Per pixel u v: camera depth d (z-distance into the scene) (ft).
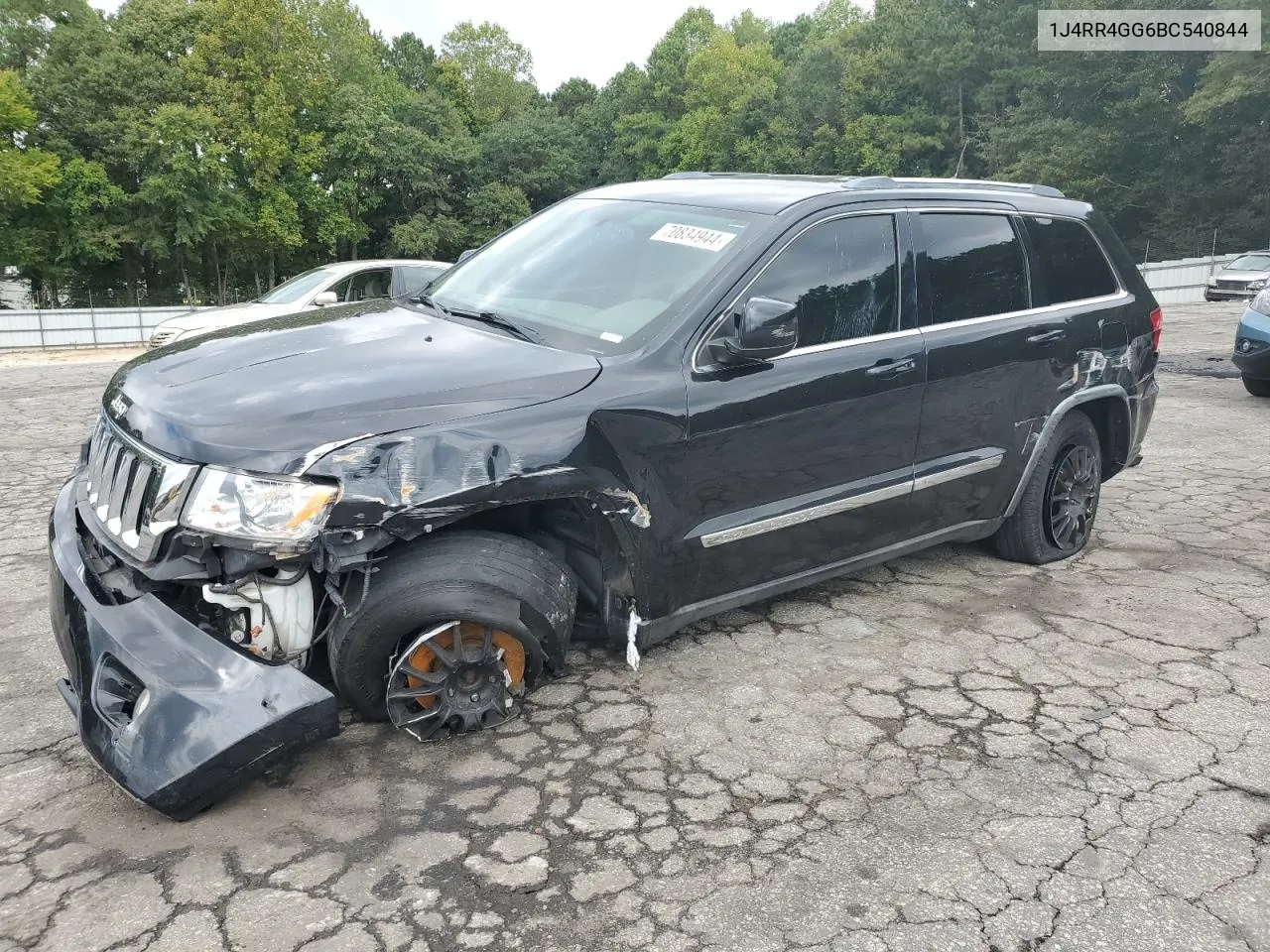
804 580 12.28
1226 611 13.84
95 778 9.29
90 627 8.52
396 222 167.32
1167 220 133.80
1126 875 8.11
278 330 11.41
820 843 8.48
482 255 14.15
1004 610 13.80
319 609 9.44
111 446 9.58
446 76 219.82
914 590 14.52
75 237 119.65
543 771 9.52
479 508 9.02
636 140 207.00
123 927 7.29
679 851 8.34
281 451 8.42
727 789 9.29
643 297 11.17
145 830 8.48
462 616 9.27
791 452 11.35
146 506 8.68
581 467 9.56
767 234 11.34
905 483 12.71
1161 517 18.44
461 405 9.21
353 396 9.06
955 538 14.32
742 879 7.99
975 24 161.68
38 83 117.19
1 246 115.24
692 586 11.01
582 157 207.00
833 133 177.78
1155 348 16.38
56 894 7.63
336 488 8.45
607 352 10.46
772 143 184.14
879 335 12.23
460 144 173.58
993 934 7.39
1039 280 14.42
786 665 11.94
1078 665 12.08
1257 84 109.81
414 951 7.11
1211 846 8.52
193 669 8.16
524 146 181.37
